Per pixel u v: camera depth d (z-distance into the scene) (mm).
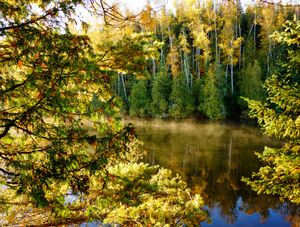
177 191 6570
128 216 5367
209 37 48688
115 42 4055
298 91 8117
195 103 40219
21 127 3426
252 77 36594
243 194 14578
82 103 3887
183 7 41406
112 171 6047
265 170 8516
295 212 12781
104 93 3982
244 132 27719
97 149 3508
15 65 3648
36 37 3400
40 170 3221
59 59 3373
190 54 48656
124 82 46375
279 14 39781
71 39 3537
